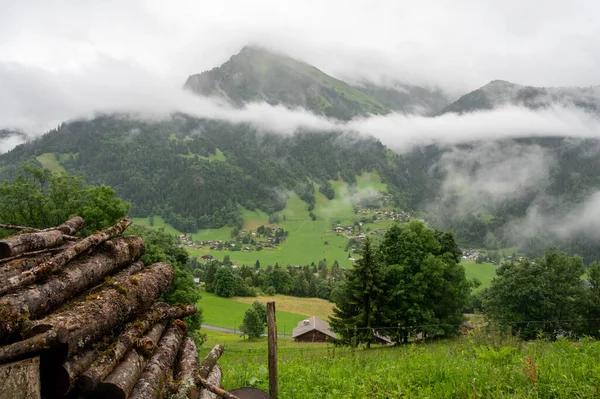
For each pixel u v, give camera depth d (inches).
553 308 1732.3
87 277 269.9
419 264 1636.3
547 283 1758.1
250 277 5600.4
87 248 281.9
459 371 351.6
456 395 306.0
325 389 407.5
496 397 283.7
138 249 353.1
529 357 343.3
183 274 1428.4
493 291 1908.2
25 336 189.5
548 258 1823.3
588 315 1710.1
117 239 340.5
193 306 377.4
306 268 7057.1
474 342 544.1
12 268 241.1
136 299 286.2
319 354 767.1
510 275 1851.6
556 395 288.7
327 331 2652.6
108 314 242.2
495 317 1802.4
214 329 3361.2
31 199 1187.3
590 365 340.2
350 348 837.2
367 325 1584.6
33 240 285.6
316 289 5659.5
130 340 252.7
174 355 306.0
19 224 1178.6
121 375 221.1
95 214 1148.5
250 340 2775.6
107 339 250.4
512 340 506.9
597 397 272.4
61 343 187.0
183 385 260.1
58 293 234.4
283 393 390.3
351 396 354.6
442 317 1711.4
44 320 204.2
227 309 4170.8
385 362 497.7
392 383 358.9
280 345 2290.8
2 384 164.9
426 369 381.7
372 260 1611.7
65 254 256.1
